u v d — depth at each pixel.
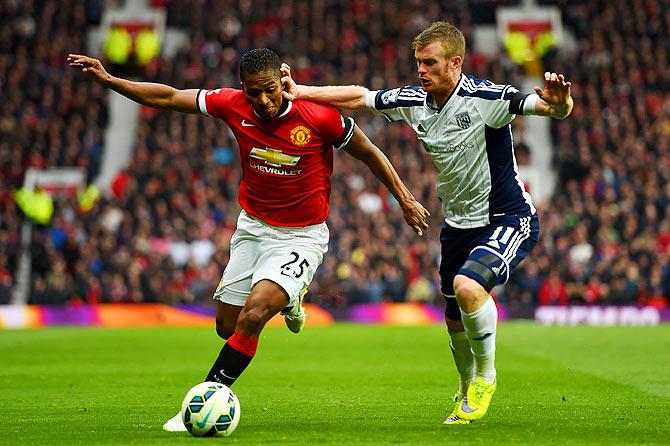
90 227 32.41
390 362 17.84
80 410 11.07
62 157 37.22
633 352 19.69
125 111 43.66
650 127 38.50
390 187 10.04
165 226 32.44
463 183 9.55
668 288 30.75
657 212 33.50
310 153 9.52
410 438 8.46
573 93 40.56
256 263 9.80
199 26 43.88
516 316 30.69
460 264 9.84
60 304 30.42
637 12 44.59
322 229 9.88
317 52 42.00
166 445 8.12
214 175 35.34
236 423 8.70
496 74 41.25
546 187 40.31
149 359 18.75
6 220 33.19
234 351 9.06
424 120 9.57
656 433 8.85
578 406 11.25
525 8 47.97
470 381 10.16
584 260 31.22
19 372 16.22
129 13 47.16
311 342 22.92
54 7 45.00
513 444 8.09
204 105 9.61
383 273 31.19
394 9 44.38
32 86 39.97
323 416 10.38
